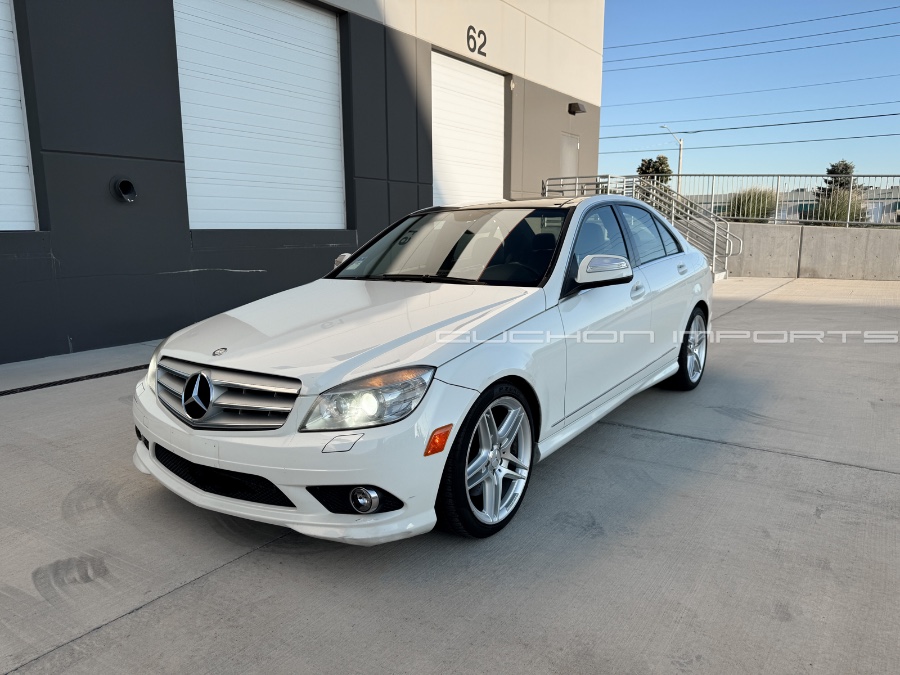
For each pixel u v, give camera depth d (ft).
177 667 6.70
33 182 20.89
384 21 33.88
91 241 22.15
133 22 22.70
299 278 30.35
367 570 8.52
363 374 8.03
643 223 15.05
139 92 23.11
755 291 40.22
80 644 7.06
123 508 10.32
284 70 29.55
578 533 9.45
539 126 49.67
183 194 24.98
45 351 21.26
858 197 48.06
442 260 12.54
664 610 7.59
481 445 9.16
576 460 12.24
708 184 51.67
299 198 30.89
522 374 9.46
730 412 15.20
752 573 8.34
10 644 7.06
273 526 9.77
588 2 54.19
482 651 6.91
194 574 8.45
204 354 9.05
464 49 40.55
